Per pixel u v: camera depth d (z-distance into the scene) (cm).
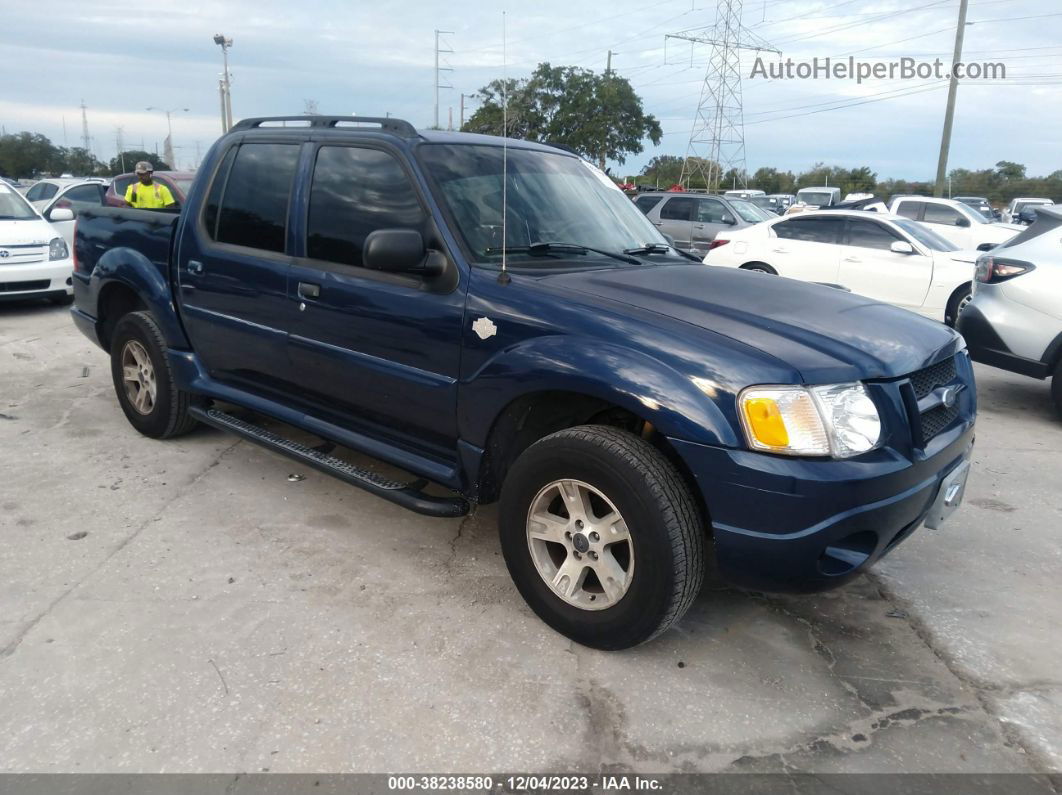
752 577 264
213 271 416
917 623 324
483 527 395
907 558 381
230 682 269
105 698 260
